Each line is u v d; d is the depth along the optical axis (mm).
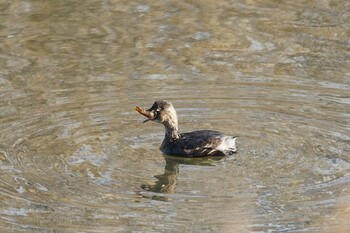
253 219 13117
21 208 13609
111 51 20484
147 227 12945
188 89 18359
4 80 18938
